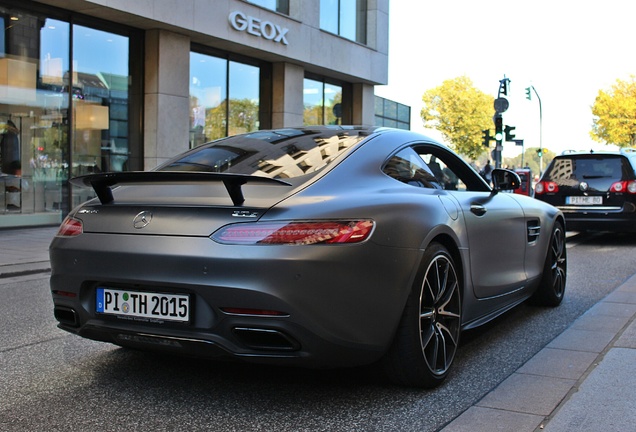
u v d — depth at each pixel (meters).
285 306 2.71
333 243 2.82
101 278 3.05
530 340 4.38
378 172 3.42
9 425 2.89
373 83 22.91
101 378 3.56
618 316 4.98
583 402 3.08
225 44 16.48
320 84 21.31
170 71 15.12
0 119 12.48
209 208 2.93
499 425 2.82
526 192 21.83
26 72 12.87
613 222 10.29
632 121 50.75
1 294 6.41
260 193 3.01
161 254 2.88
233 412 3.04
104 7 13.18
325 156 3.38
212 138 17.12
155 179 2.98
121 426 2.87
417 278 3.21
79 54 13.81
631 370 3.56
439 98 65.69
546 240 5.27
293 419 2.94
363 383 3.44
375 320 2.96
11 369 3.75
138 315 2.97
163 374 3.62
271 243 2.75
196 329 2.85
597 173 10.52
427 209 3.39
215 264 2.77
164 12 14.30
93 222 3.18
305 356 2.80
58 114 13.52
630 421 2.84
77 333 3.23
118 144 14.70
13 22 12.57
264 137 3.90
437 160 4.11
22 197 13.00
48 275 7.73
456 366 3.78
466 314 3.82
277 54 17.83
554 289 5.42
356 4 21.91
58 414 3.02
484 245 4.02
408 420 2.92
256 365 3.77
